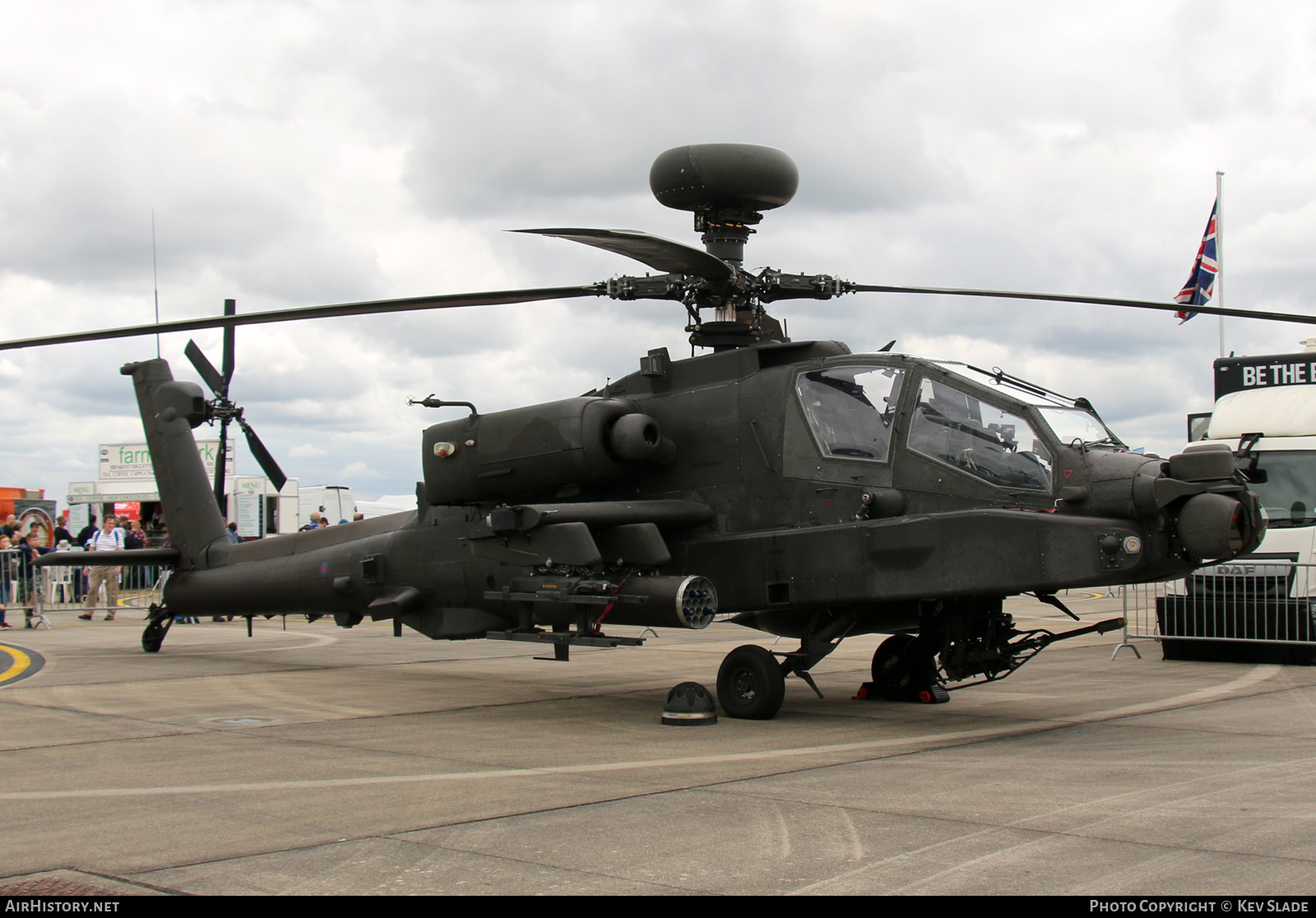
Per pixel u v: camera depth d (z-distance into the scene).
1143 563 7.92
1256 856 4.86
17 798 6.25
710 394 10.27
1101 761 7.29
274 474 14.23
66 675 12.73
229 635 19.19
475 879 4.62
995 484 8.52
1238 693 11.04
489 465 10.62
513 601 10.45
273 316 9.98
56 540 23.72
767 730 8.76
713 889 4.44
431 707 10.29
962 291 10.13
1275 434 15.28
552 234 8.27
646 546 9.45
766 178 9.66
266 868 4.81
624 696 11.12
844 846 5.10
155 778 6.82
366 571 12.13
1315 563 13.89
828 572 9.03
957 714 9.65
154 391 15.33
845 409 9.41
